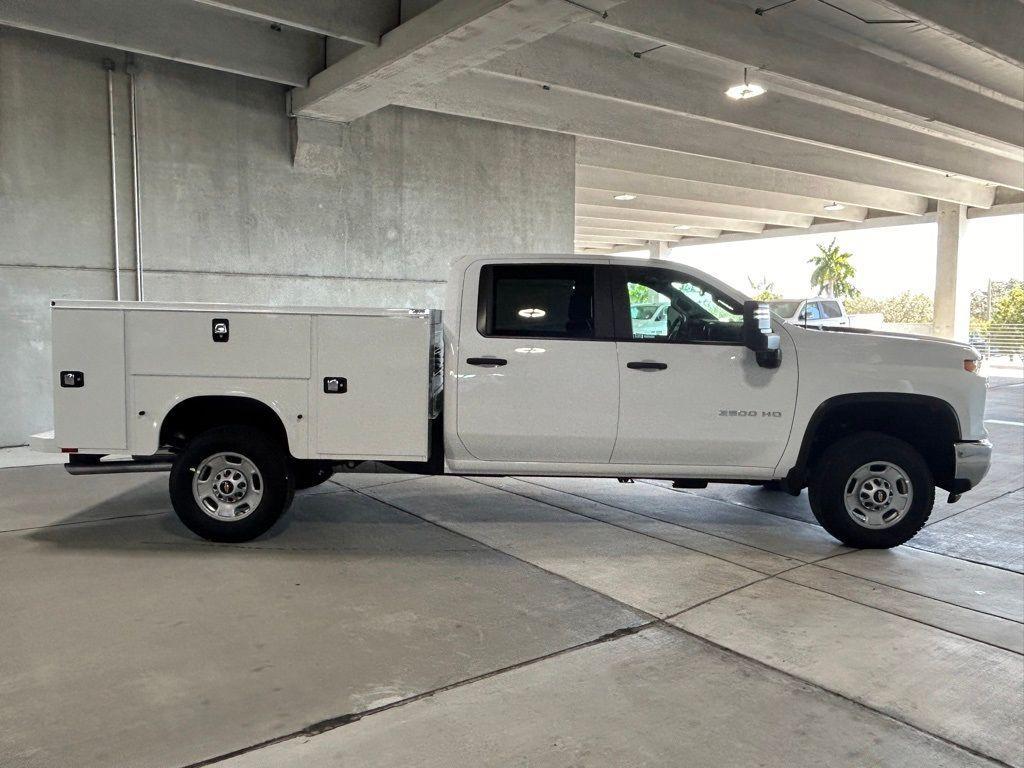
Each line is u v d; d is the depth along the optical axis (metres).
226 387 5.28
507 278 5.54
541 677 3.54
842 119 14.01
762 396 5.47
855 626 4.18
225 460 5.43
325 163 10.81
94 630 3.98
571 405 5.46
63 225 9.12
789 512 6.66
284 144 10.52
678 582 4.83
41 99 8.89
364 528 5.95
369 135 11.19
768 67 9.45
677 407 5.46
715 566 5.16
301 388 5.29
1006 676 3.64
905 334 5.90
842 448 5.48
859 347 5.52
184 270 9.88
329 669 3.58
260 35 9.36
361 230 11.24
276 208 10.51
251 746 2.93
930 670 3.68
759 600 4.54
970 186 21.75
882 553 5.53
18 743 2.92
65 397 5.23
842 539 5.58
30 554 5.21
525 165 12.95
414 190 11.72
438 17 7.60
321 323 5.25
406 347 5.25
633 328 5.51
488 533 5.86
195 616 4.18
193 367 5.26
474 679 3.50
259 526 5.41
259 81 10.26
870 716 3.25
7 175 8.77
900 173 19.36
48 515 6.22
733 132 14.85
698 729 3.12
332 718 3.14
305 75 9.72
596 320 5.51
